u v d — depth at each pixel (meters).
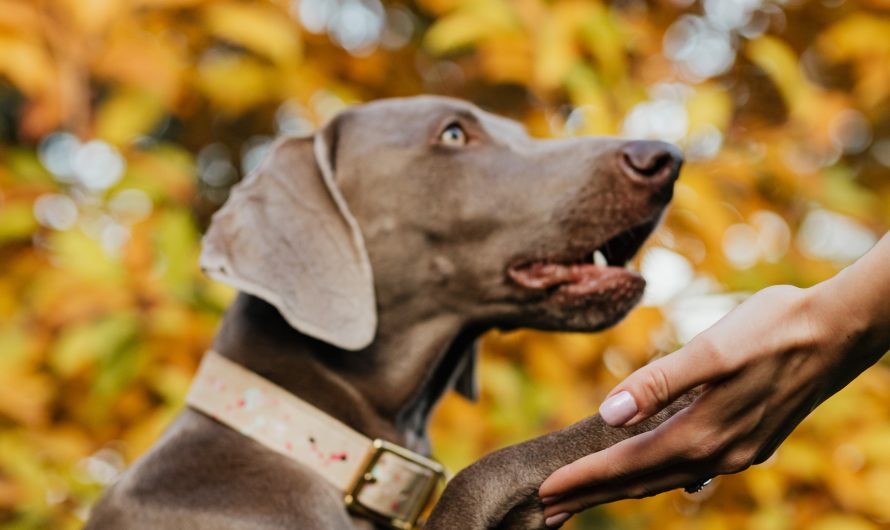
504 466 0.97
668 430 0.86
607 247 1.15
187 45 1.50
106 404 1.38
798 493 1.44
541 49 1.38
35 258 1.44
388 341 1.15
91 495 1.37
